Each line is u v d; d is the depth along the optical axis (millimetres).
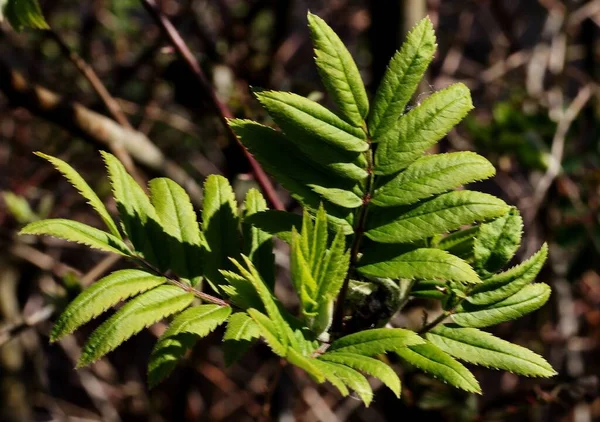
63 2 1725
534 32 1935
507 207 615
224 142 827
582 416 1325
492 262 632
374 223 624
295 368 1263
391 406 972
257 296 612
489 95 1608
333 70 609
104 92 904
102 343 594
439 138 612
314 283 611
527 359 622
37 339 1716
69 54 870
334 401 1682
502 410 935
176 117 1329
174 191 644
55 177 1498
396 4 866
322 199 623
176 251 634
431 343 612
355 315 643
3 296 1596
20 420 1720
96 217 1572
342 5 1735
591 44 1449
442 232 616
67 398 2268
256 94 608
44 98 861
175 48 810
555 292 1332
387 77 611
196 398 1903
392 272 620
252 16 1297
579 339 1296
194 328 601
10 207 1173
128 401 1768
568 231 1152
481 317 631
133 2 1530
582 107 1220
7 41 1580
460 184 614
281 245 1470
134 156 944
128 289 607
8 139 1684
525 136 1146
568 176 1226
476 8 1710
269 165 620
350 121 611
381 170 615
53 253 1613
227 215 647
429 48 612
